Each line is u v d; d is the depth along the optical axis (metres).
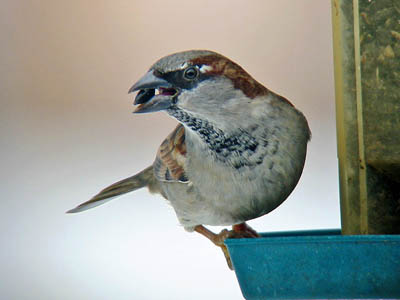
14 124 11.59
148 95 7.47
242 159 7.40
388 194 7.06
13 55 11.68
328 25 10.88
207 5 11.26
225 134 7.38
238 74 7.30
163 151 8.23
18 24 11.85
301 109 10.56
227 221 7.90
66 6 11.77
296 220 10.45
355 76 7.09
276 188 7.48
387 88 6.85
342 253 5.87
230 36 11.01
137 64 11.52
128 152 11.44
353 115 7.11
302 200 10.56
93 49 11.77
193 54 7.25
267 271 6.17
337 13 7.22
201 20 11.23
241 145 7.38
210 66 7.21
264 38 10.91
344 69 7.14
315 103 10.62
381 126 6.88
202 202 7.78
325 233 7.72
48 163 11.59
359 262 5.84
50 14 11.84
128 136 11.49
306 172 10.62
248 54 10.84
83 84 11.71
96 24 11.83
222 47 10.97
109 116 11.65
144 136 11.45
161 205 11.34
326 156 10.59
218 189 7.57
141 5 11.58
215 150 7.46
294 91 10.65
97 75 11.72
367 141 6.95
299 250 6.01
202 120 7.35
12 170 11.48
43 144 11.65
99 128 11.60
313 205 10.55
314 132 10.56
